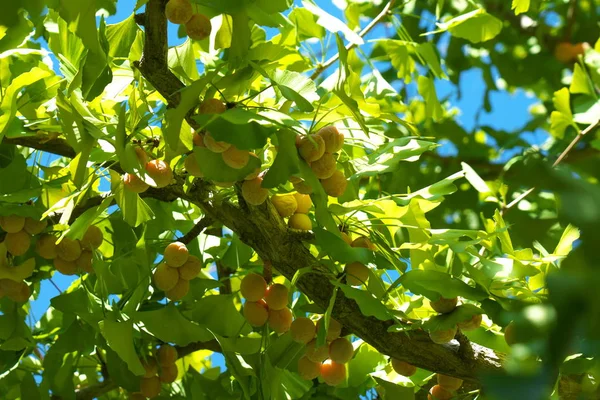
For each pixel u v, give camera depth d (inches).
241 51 52.3
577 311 23.6
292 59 60.4
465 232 55.9
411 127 58.9
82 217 56.3
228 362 59.2
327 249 52.5
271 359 59.9
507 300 53.8
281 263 56.6
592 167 24.0
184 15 51.9
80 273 62.1
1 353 64.1
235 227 57.0
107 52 54.4
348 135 60.7
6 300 62.4
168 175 54.4
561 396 50.7
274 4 53.4
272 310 57.6
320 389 64.9
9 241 59.7
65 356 65.3
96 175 59.6
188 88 50.4
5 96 57.5
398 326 55.2
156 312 59.1
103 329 56.4
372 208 56.0
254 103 56.1
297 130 50.6
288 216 57.6
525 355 30.5
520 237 26.3
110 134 56.1
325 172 52.8
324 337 51.9
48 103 61.6
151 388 63.4
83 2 49.0
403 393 61.0
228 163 51.4
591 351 25.8
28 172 62.1
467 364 55.7
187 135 53.9
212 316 61.8
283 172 51.3
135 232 65.2
